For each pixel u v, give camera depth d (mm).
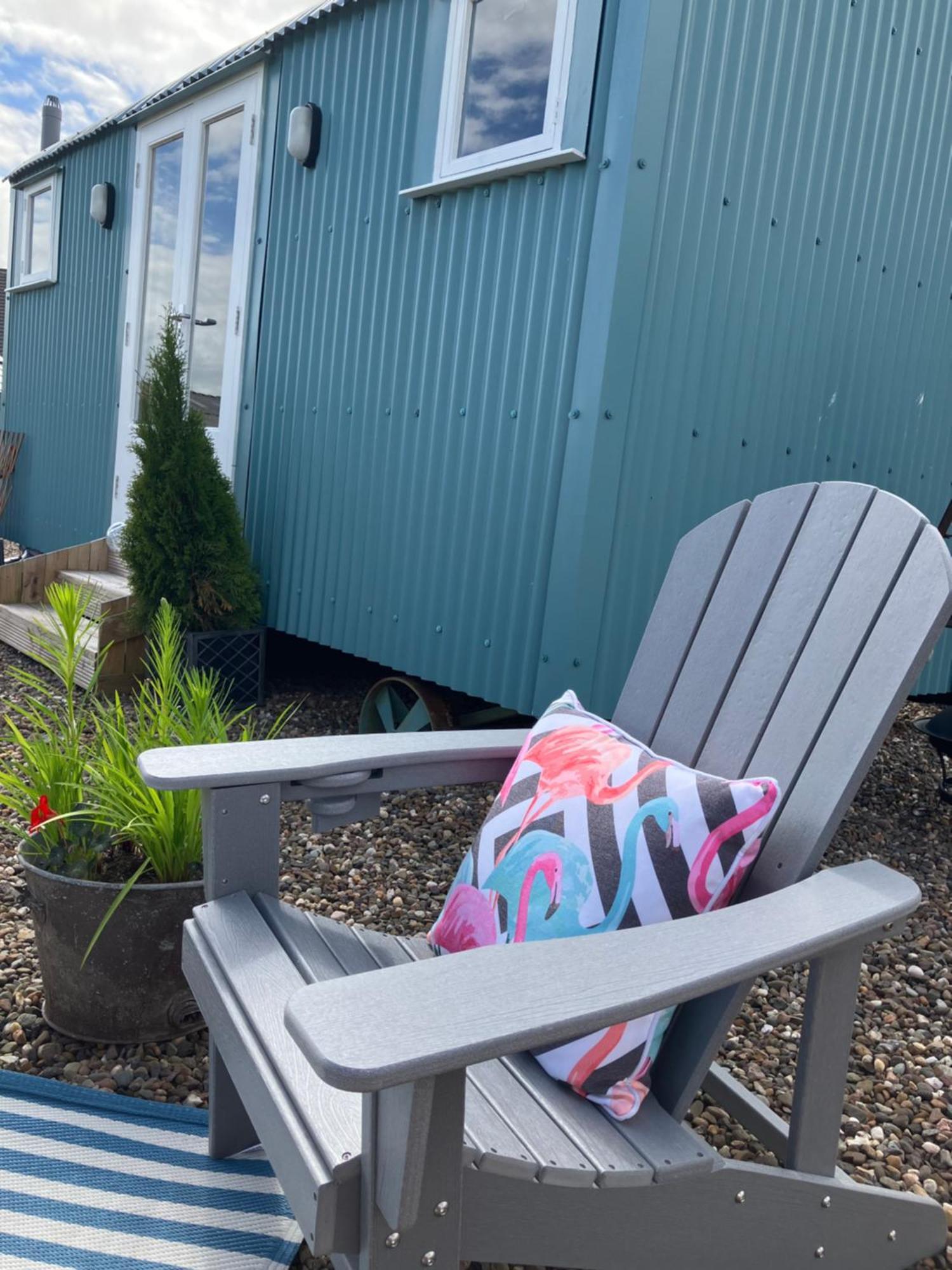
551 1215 1049
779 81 3287
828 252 3664
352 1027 800
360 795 1577
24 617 5230
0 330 13930
